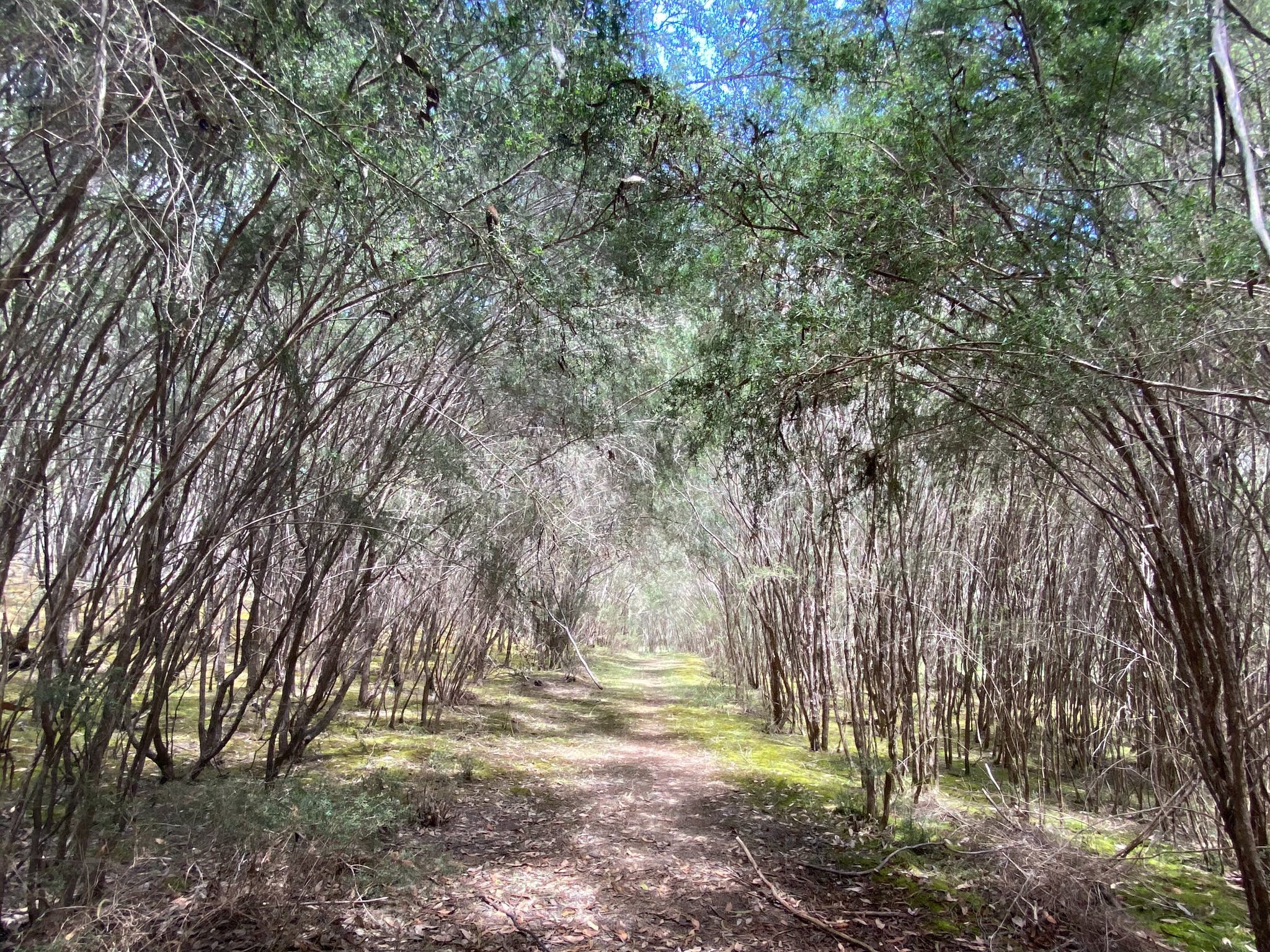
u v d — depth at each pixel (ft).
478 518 19.65
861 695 16.25
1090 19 8.18
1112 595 16.49
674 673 49.85
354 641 20.89
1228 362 8.39
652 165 12.14
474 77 11.59
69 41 6.86
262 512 14.28
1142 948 10.67
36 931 8.89
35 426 9.05
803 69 12.09
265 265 11.12
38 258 8.11
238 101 8.05
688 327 20.48
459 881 12.65
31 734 15.55
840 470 17.52
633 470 26.76
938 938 11.12
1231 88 4.49
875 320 10.51
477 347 16.74
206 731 20.11
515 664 45.29
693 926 11.38
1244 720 9.96
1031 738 21.76
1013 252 8.87
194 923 9.52
